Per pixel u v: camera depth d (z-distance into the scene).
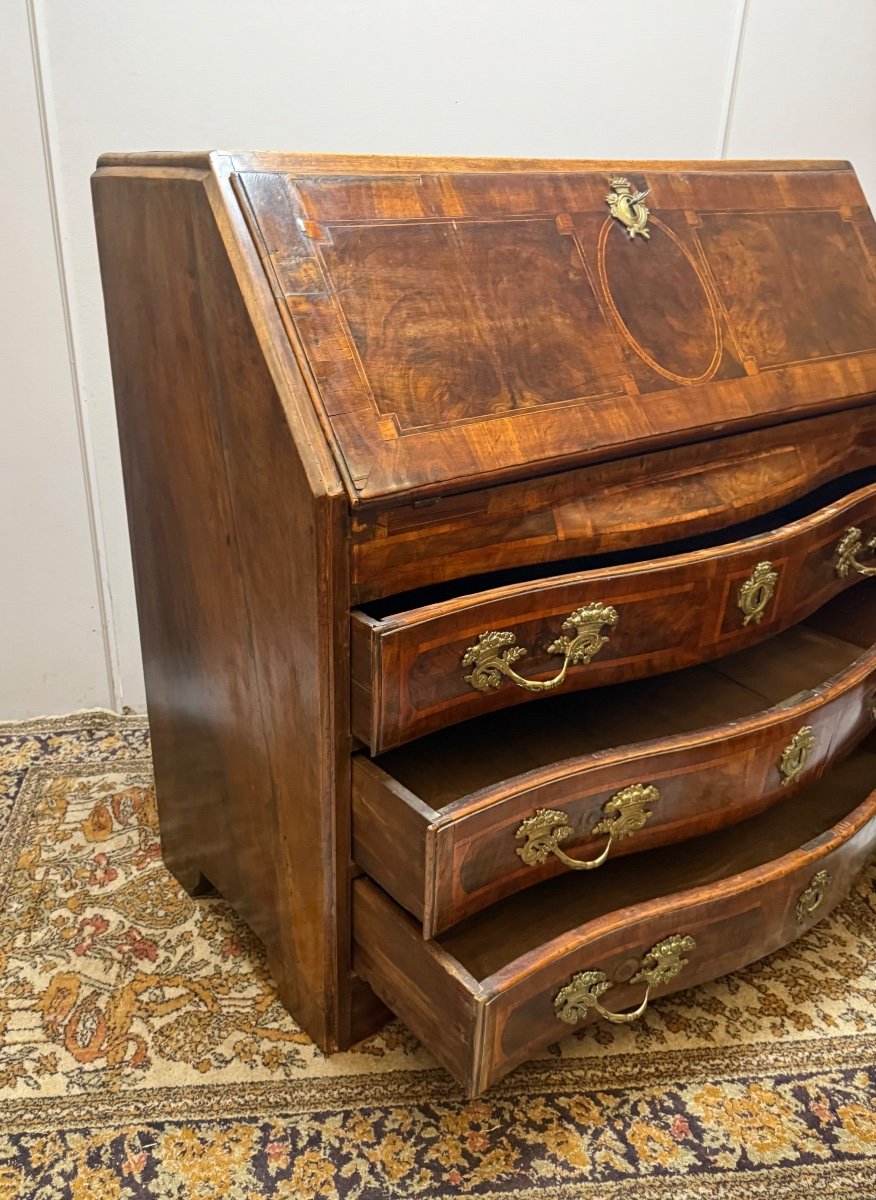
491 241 0.94
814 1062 1.11
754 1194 0.96
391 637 0.80
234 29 1.36
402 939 0.93
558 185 1.02
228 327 0.84
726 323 1.08
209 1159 0.97
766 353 1.10
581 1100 1.05
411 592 1.04
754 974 1.23
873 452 1.24
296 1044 1.11
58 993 1.17
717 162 1.19
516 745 1.04
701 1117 1.03
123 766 1.60
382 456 0.81
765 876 1.04
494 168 0.98
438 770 0.99
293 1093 1.05
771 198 1.21
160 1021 1.13
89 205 1.39
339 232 0.85
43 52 1.29
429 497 0.83
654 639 0.99
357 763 0.91
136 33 1.32
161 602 1.17
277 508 0.84
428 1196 0.94
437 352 0.87
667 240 1.08
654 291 1.04
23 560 1.58
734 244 1.14
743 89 1.67
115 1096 1.04
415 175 0.92
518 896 1.06
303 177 0.85
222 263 0.82
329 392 0.80
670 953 1.01
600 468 0.95
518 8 1.47
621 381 0.97
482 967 0.96
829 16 1.65
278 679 0.93
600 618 0.93
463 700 0.89
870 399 1.18
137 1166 0.96
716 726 1.02
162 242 0.91
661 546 1.19
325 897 0.98
